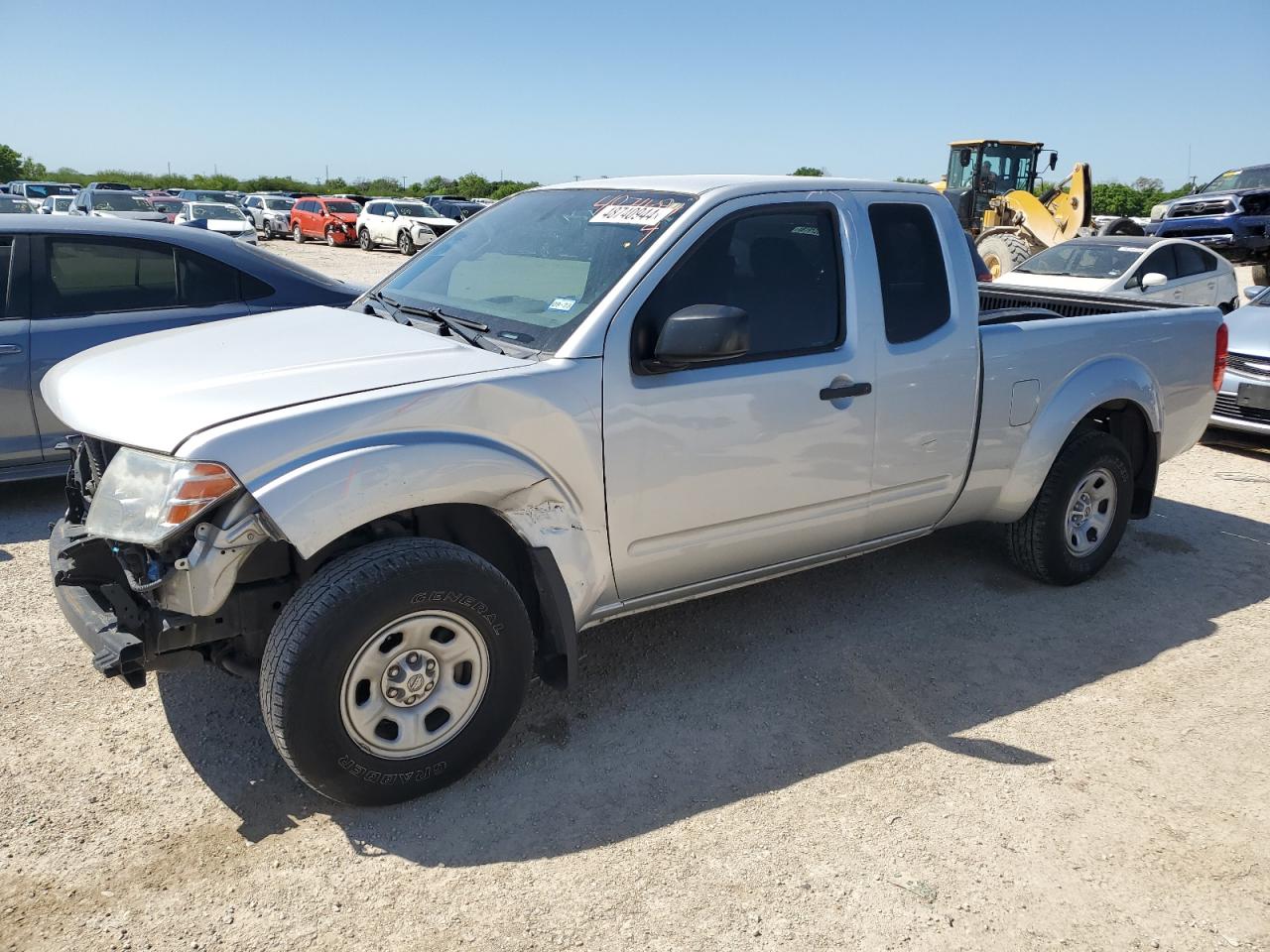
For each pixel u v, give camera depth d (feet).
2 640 12.64
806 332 11.39
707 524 10.99
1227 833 9.46
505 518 9.55
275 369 9.45
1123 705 11.84
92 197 89.15
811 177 11.92
